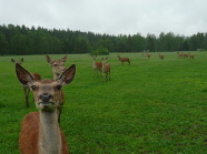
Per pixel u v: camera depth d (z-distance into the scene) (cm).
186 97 1464
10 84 2208
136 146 819
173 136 891
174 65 3656
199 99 1415
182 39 15350
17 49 11131
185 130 942
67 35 15300
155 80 2178
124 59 4056
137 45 14112
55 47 12150
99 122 1055
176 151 784
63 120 1087
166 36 15288
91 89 1836
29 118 624
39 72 3130
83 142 860
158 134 909
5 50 10688
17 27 13038
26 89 1348
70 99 1516
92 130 966
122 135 909
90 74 2798
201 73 2586
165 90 1689
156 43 15162
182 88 1741
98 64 2619
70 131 960
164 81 2103
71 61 5144
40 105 445
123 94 1608
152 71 2916
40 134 470
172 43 14925
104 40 13850
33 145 520
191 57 5234
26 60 5944
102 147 822
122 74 2700
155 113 1159
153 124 1013
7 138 908
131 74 2672
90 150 802
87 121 1071
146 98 1474
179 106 1277
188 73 2616
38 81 484
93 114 1171
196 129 955
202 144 823
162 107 1265
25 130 588
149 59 5478
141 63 4269
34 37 12100
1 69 3659
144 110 1216
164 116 1109
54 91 462
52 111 460
